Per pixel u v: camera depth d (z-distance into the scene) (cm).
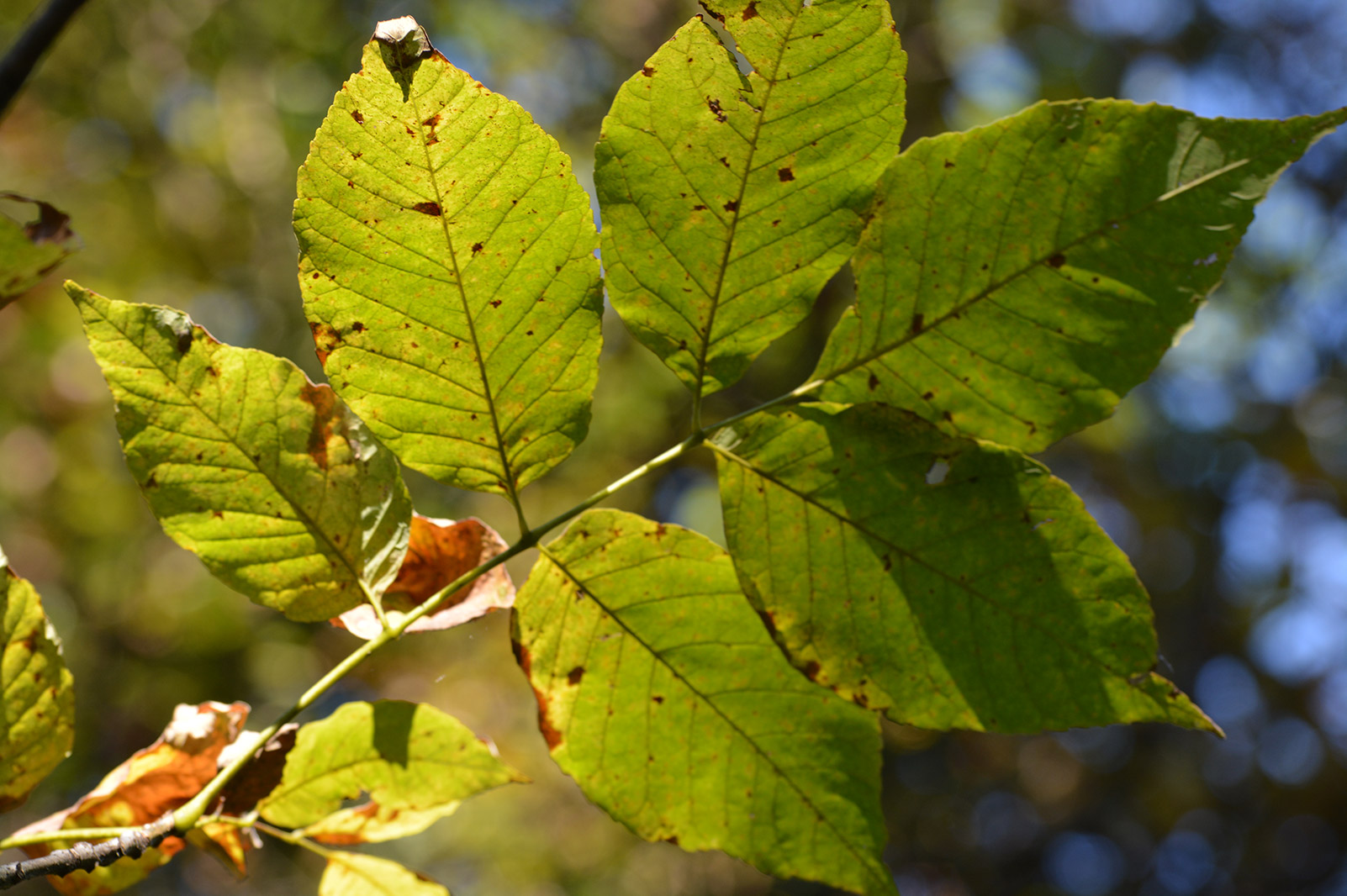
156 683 250
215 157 292
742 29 52
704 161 52
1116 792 313
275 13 295
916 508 53
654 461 54
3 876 52
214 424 54
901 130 52
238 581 55
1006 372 53
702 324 53
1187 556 321
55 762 56
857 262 53
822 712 55
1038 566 53
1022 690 53
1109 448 320
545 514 268
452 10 295
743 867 313
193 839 57
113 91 283
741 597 55
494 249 53
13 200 50
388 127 52
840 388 53
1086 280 52
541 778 329
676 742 55
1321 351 319
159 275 284
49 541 257
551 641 55
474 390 53
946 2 281
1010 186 52
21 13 269
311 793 57
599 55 293
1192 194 52
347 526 55
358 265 52
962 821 309
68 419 265
